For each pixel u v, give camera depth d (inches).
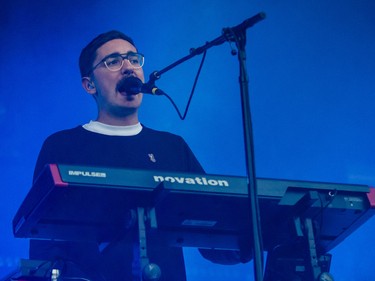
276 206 211.2
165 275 251.0
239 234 223.3
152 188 194.4
